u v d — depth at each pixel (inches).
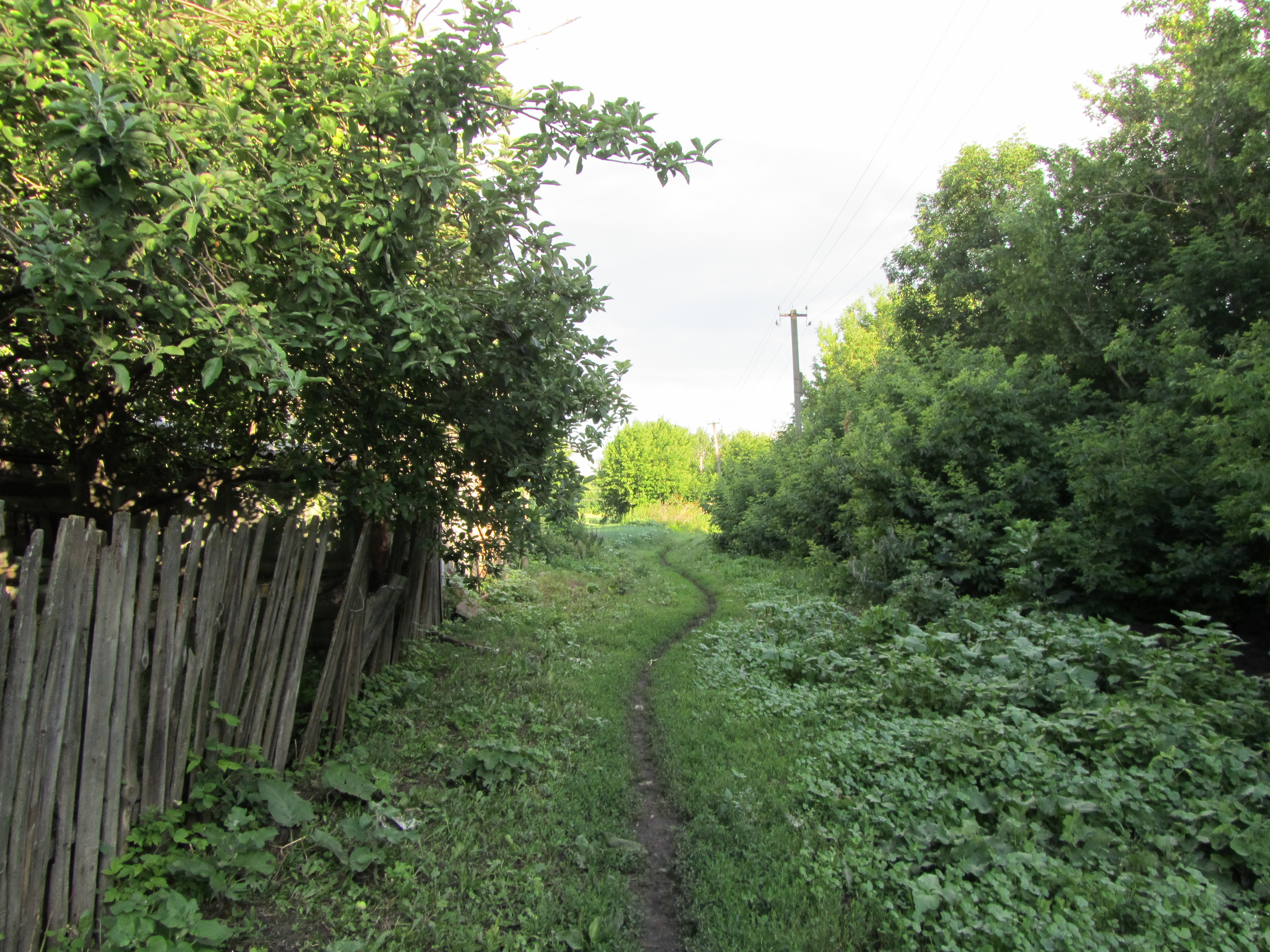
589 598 518.0
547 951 131.3
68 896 118.2
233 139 147.8
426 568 319.3
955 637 286.8
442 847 160.2
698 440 2706.7
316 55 165.5
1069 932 130.5
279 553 176.4
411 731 218.2
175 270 132.0
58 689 115.0
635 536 1320.1
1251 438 288.4
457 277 209.6
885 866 158.4
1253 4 448.8
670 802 195.3
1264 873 150.5
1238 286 432.8
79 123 113.7
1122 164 541.3
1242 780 181.8
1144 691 228.1
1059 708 239.6
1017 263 577.3
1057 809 173.0
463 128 186.9
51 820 114.7
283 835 157.8
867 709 252.1
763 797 190.9
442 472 241.8
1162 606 376.8
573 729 238.5
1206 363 378.0
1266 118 434.6
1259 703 217.5
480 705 249.3
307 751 191.2
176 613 141.0
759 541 852.6
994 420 476.7
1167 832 168.1
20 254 116.2
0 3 125.4
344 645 206.4
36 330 161.5
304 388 183.0
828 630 356.5
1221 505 299.0
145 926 114.9
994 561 418.3
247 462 245.3
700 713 258.8
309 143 157.4
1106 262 507.2
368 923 134.3
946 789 185.2
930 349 820.0
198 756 147.2
